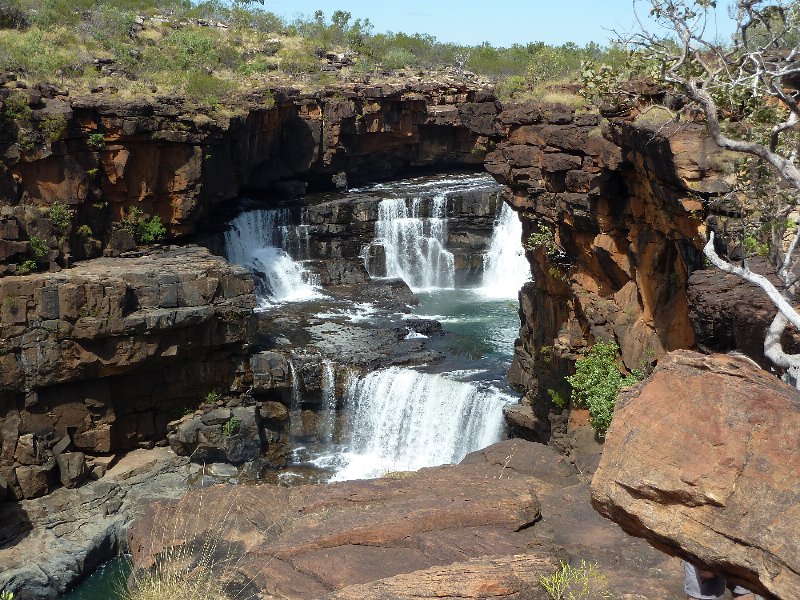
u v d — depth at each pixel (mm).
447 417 37438
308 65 65812
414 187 65188
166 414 38094
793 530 7102
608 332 25438
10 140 37438
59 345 34344
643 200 23453
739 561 7352
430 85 66000
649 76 17875
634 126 20234
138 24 63562
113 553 31984
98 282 34719
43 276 35219
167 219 46656
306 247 56062
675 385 8250
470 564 10844
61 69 46844
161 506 14133
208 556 12328
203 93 49562
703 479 7629
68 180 39906
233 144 51125
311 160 60375
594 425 25109
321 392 39969
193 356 37875
